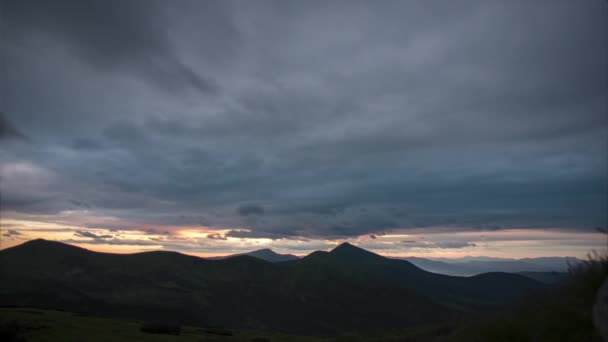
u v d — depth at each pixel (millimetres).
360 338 49812
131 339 53750
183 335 65562
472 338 12406
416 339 22297
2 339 46031
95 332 57125
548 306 10836
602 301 8234
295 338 79500
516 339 10289
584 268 10977
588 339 8312
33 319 61500
